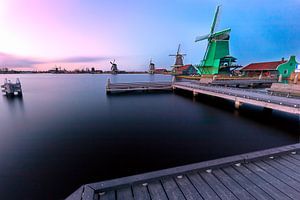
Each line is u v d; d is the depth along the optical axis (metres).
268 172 3.35
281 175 3.25
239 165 3.56
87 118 12.76
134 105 17.28
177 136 9.16
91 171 6.07
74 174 5.89
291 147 4.17
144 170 6.12
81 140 8.73
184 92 25.94
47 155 7.22
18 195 4.97
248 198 2.68
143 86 26.92
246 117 12.38
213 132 9.66
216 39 40.31
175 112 14.38
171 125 10.98
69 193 5.04
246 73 44.28
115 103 18.33
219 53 40.62
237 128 10.20
